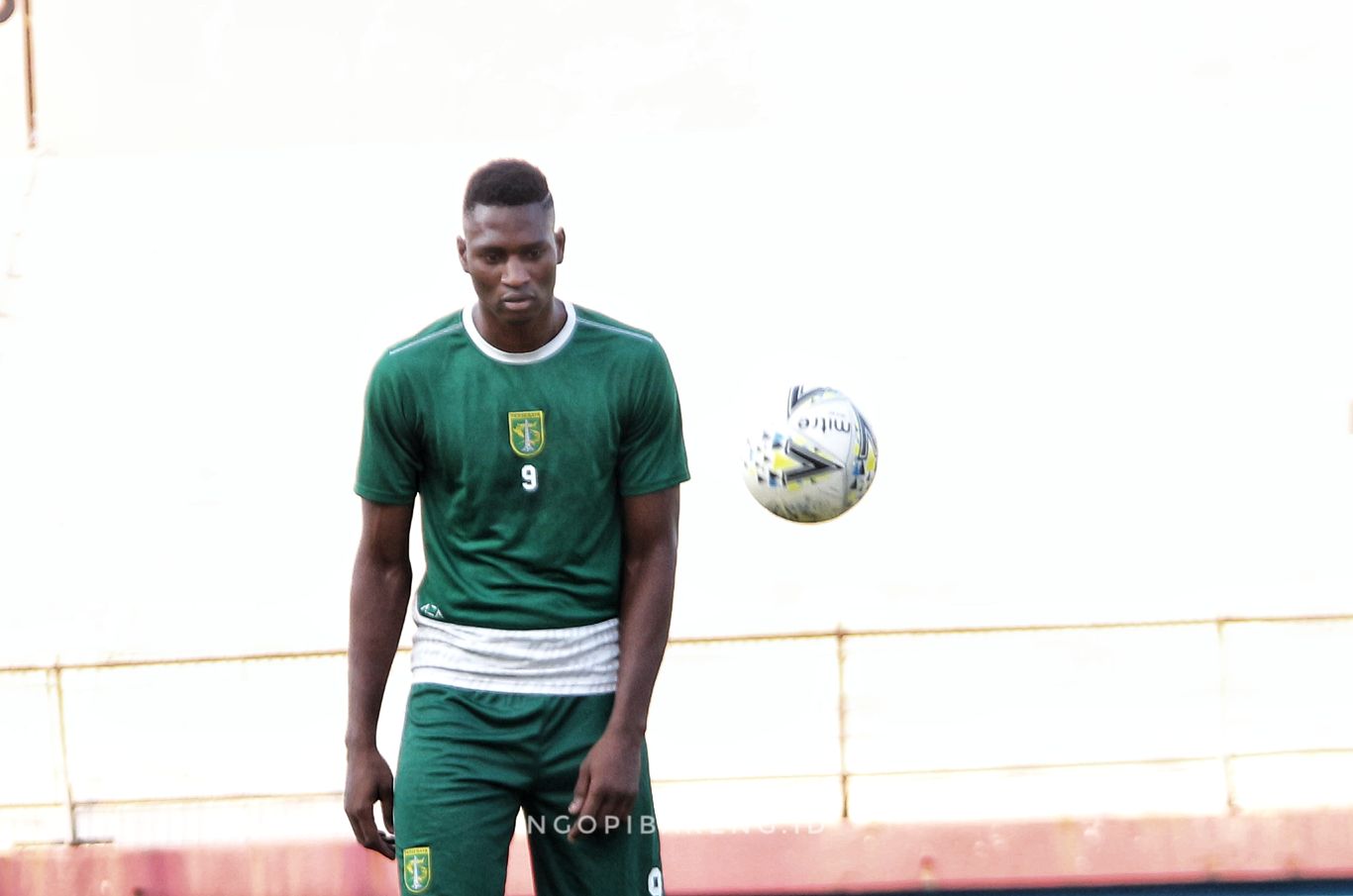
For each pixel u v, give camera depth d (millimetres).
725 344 27641
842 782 22344
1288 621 23828
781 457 12227
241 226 27781
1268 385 27266
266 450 27312
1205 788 24203
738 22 27719
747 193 27797
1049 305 27547
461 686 11141
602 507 11102
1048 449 27297
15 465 27078
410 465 11023
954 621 26859
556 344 10867
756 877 21531
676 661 25594
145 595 26828
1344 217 27453
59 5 27672
